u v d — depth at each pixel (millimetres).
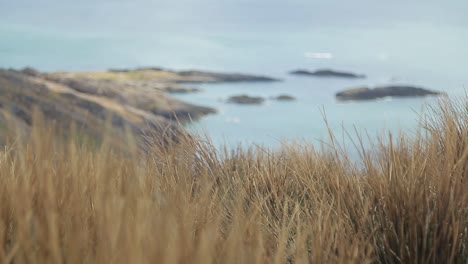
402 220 2305
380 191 2561
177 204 1874
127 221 1344
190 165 3402
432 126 3322
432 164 2660
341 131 2824
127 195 1509
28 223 1393
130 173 1611
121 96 77062
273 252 2002
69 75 90438
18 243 1351
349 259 1793
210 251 1400
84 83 82812
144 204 1500
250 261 1571
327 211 2439
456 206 2334
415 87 162625
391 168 2604
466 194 2322
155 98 80250
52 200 1450
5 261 1338
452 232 2283
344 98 162500
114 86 84812
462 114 3520
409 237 2338
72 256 1334
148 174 2113
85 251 1453
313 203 2746
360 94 165250
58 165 1815
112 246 1286
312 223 2473
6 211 1749
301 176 3367
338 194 2613
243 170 3689
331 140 2850
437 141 2887
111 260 1270
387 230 2371
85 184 1910
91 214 1763
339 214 2438
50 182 1532
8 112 1608
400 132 2932
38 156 1808
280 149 3877
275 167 3676
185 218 1651
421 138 3012
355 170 2850
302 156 3752
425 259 2271
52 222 1294
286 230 2031
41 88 58781
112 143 1586
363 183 2939
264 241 1922
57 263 1256
